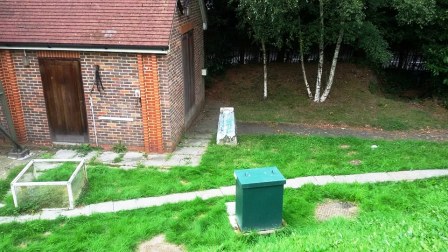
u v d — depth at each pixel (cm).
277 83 1723
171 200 846
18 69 1077
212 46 1778
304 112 1465
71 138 1138
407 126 1350
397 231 611
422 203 798
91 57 1042
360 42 1482
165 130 1085
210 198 843
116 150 1111
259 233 707
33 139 1148
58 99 1100
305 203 812
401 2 1232
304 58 1862
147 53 1009
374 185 899
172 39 1062
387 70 1950
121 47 997
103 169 984
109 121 1098
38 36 1027
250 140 1193
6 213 803
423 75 1866
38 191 821
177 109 1153
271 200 704
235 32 1833
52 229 753
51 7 1075
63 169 939
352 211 799
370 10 1572
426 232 582
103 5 1065
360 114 1446
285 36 1678
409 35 1708
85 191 880
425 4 1222
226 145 1149
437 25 1556
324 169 980
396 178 943
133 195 860
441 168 998
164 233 731
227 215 771
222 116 1148
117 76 1051
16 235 729
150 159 1059
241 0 1276
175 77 1116
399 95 1786
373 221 705
